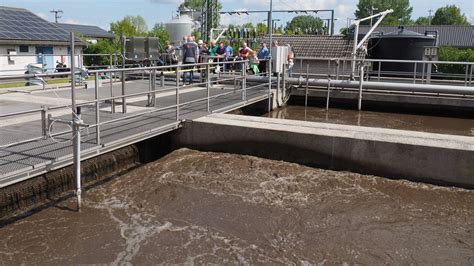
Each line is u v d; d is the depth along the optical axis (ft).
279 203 24.02
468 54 147.84
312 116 45.80
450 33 205.05
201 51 60.13
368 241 20.44
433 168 26.96
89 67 58.08
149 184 26.07
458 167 26.48
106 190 25.05
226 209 23.16
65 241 19.60
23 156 22.11
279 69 49.14
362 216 22.80
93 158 26.00
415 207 24.03
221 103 39.50
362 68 49.19
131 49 46.19
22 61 100.68
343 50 68.39
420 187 26.66
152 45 48.11
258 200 24.30
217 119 32.68
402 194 25.66
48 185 23.11
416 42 64.59
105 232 20.49
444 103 46.85
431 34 71.72
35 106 35.35
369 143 28.09
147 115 33.47
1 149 23.25
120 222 21.49
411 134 29.25
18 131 27.22
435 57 58.90
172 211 22.85
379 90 49.39
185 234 20.57
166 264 18.16
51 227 20.68
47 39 104.22
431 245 20.22
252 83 52.85
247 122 32.01
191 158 30.45
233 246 19.69
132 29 214.07
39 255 18.48
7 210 21.13
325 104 52.54
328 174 28.27
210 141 31.91
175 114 34.14
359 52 65.00
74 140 21.77
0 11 107.04
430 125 42.06
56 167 21.67
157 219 21.97
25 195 21.94
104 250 19.02
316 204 24.02
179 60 61.57
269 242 20.11
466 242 20.53
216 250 19.30
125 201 23.81
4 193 20.93
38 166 20.68
